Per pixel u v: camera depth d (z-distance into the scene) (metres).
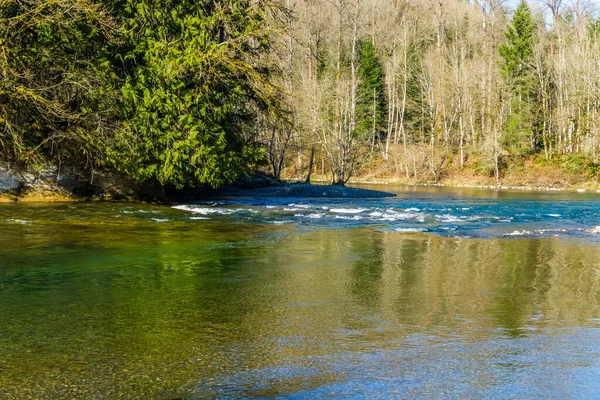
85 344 5.09
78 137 18.44
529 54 58.75
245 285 7.78
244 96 22.53
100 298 6.86
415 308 6.61
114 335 5.37
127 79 18.95
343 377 4.37
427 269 9.20
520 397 4.05
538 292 7.55
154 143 19.16
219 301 6.82
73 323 5.75
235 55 20.75
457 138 62.81
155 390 4.08
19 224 13.18
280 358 4.78
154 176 20.55
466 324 5.93
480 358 4.84
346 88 49.41
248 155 22.16
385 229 14.72
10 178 18.17
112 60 19.70
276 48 23.78
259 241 12.06
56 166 18.95
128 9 19.59
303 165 61.12
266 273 8.67
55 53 18.19
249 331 5.57
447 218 18.03
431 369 4.56
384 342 5.26
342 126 49.09
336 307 6.60
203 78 19.91
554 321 6.10
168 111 19.00
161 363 4.63
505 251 11.24
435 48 72.00
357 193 29.97
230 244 11.55
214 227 14.23
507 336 5.50
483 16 60.91
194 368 4.52
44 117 17.80
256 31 20.81
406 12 74.50
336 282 8.07
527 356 4.90
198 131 19.34
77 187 19.39
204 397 3.98
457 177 54.16
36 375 4.33
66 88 18.59
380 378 4.36
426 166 57.75
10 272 8.31
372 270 9.05
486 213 20.11
